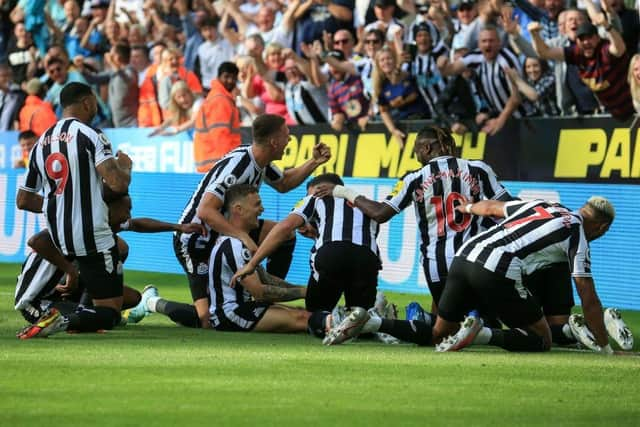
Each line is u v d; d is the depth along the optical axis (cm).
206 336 2789
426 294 4125
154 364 2189
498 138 4175
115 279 2792
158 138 5434
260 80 5188
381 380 2022
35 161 2762
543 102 4184
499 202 2627
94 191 2733
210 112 4866
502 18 4359
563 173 4016
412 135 4375
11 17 6656
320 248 2872
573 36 4103
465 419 1670
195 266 3045
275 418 1655
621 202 3688
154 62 5756
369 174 4531
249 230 2986
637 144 3825
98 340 2641
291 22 5225
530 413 1723
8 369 2100
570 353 2486
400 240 4212
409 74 4378
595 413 1730
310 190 2920
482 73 4225
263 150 3002
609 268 3734
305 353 2400
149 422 1614
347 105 4594
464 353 2438
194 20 5819
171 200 4966
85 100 2805
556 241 2423
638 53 4056
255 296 2870
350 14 5150
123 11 6231
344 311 2683
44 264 2916
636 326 3269
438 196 2762
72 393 1844
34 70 6475
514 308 2450
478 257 2433
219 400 1794
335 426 1605
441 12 4594
